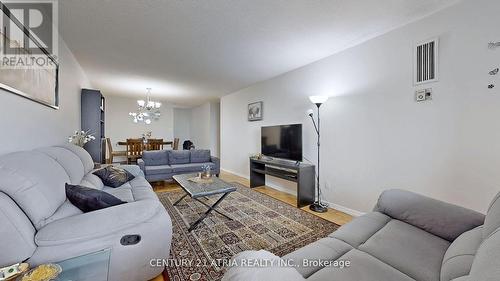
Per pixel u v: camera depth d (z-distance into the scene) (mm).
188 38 2521
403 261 1071
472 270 653
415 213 1433
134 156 5105
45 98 2041
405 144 2240
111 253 1222
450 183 1934
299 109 3576
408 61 2203
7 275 883
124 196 2027
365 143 2613
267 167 4004
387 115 2389
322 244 1245
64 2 1829
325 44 2693
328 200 3074
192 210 2832
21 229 1041
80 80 3494
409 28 2189
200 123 7953
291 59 3197
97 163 3303
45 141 2055
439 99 1989
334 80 2982
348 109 2805
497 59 1673
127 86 4922
